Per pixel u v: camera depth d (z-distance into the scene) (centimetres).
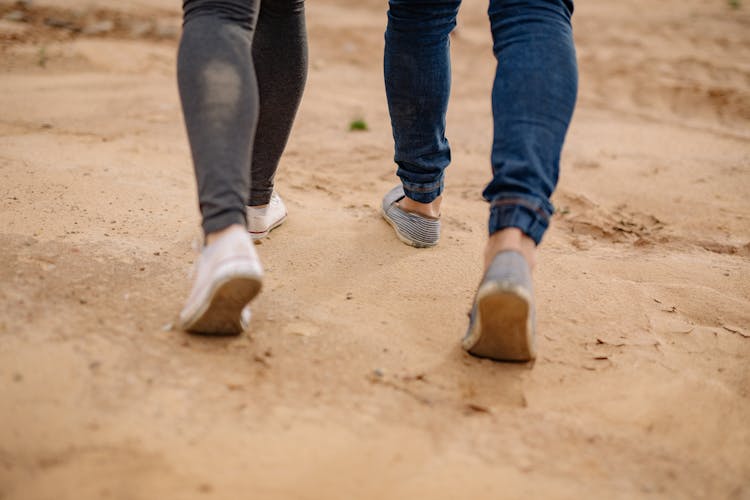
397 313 183
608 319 192
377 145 400
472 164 374
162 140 358
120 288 177
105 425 124
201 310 147
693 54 693
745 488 126
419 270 212
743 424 148
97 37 627
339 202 280
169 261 198
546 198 151
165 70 551
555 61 154
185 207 247
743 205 317
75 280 179
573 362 167
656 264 239
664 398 154
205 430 126
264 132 205
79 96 448
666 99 554
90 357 143
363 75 616
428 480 120
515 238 147
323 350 160
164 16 746
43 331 151
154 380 139
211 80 144
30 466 113
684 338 186
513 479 122
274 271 202
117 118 400
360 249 224
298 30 194
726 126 484
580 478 124
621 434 140
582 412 147
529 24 158
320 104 501
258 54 193
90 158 300
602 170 367
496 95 157
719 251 261
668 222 293
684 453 136
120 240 210
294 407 137
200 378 142
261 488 114
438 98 205
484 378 156
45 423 123
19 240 200
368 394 144
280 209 235
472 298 196
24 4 703
